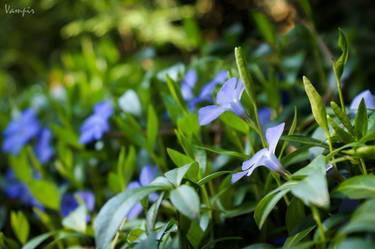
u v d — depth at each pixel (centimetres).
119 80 56
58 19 144
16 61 132
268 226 27
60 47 147
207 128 35
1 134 56
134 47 112
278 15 93
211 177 22
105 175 45
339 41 21
